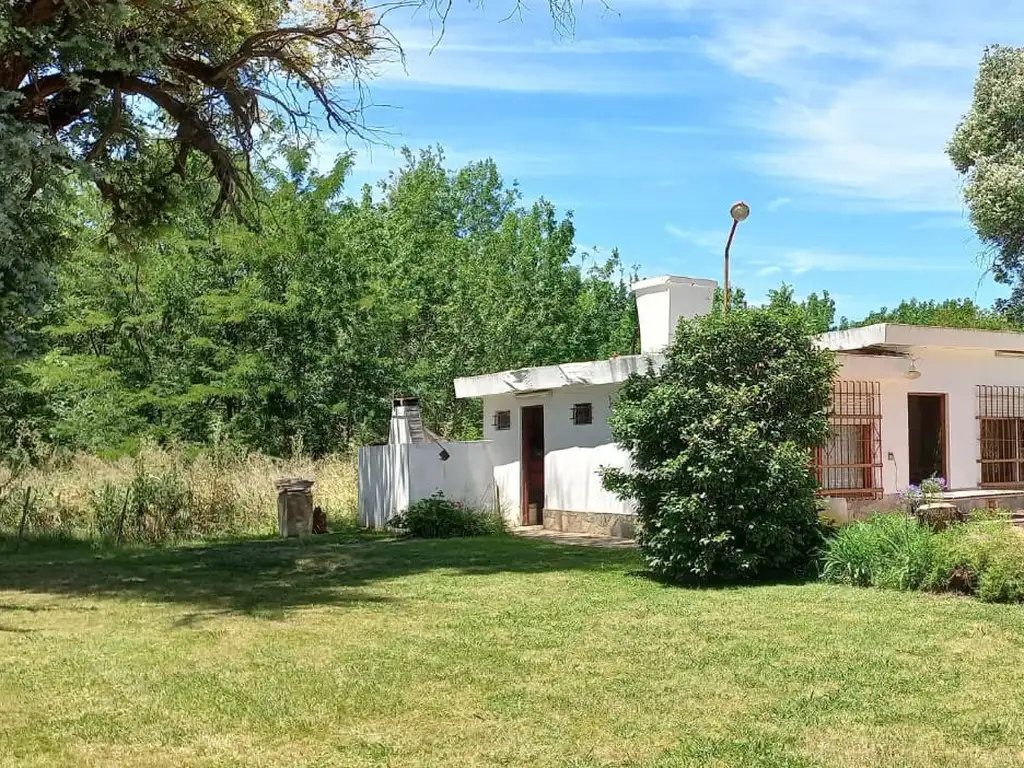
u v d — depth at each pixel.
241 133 14.00
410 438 19.41
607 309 40.28
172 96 13.57
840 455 14.52
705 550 10.91
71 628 9.09
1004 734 5.60
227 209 15.88
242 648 8.08
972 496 14.52
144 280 28.31
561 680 6.86
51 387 28.91
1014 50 28.41
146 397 27.98
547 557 13.98
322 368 29.00
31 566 13.80
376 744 5.53
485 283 34.50
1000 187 26.38
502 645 8.00
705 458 10.93
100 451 26.56
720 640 8.05
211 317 27.62
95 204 16.83
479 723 5.90
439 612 9.61
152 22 12.30
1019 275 28.12
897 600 9.67
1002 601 9.55
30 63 11.11
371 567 13.27
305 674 7.12
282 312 28.17
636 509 11.91
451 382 32.09
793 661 7.30
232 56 13.09
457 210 49.53
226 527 18.77
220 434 26.66
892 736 5.58
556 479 18.28
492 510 19.34
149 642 8.38
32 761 5.30
